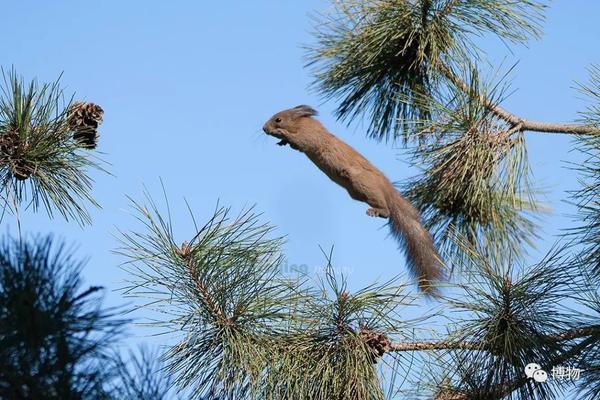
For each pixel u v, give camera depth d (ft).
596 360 27.96
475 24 38.58
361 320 28.09
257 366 26.78
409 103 38.27
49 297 15.89
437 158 36.52
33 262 16.06
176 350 26.78
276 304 27.55
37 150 27.43
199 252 26.71
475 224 38.45
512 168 35.99
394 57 40.04
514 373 28.30
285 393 27.43
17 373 15.39
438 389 28.60
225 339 26.96
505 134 36.32
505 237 37.70
